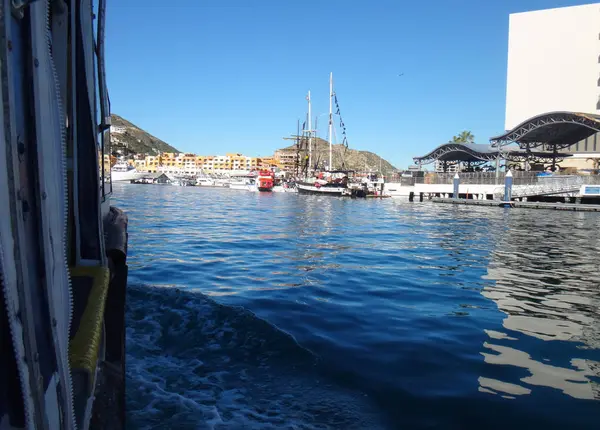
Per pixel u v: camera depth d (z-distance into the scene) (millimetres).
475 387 4359
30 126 1575
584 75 59406
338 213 33344
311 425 3631
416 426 3652
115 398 3246
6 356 1330
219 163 184000
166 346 5246
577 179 43625
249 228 20391
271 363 4828
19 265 1354
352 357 5027
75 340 2361
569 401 4102
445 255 13273
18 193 1365
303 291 8234
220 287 8406
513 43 63562
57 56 2949
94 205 3307
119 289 3863
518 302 7809
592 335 6035
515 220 27828
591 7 58625
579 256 13344
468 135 96312
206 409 3809
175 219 23953
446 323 6461
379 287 8758
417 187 60219
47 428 1514
